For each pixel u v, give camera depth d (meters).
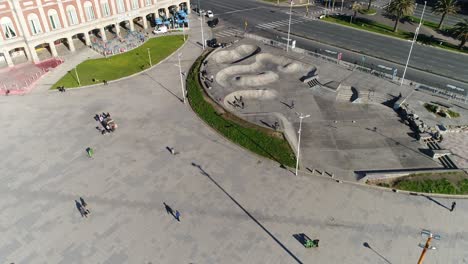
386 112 64.12
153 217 44.03
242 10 119.38
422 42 92.81
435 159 53.12
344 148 55.28
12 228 42.72
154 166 52.12
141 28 102.12
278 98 68.25
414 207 45.53
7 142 56.97
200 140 57.56
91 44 90.50
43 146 56.19
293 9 120.75
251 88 71.00
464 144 56.12
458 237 41.47
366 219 43.69
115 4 91.00
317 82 72.31
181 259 38.91
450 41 93.69
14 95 69.81
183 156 54.06
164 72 78.94
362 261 38.69
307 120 61.78
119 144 56.59
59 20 81.81
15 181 49.53
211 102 66.56
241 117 62.31
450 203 46.31
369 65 81.44
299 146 53.16
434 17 111.06
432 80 75.06
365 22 107.94
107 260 38.84
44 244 40.69
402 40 94.62
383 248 40.12
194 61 83.75
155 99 68.62
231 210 44.94
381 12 116.50
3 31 75.69
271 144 55.97
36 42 79.75
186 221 43.47
